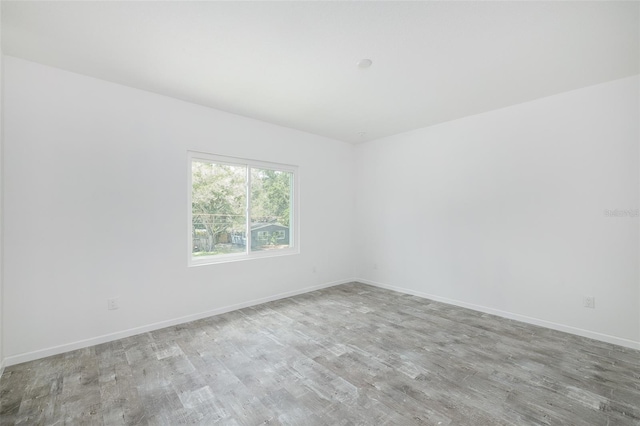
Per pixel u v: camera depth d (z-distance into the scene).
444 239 4.11
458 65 2.52
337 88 2.99
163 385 2.09
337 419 1.75
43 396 1.96
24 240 2.42
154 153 3.12
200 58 2.42
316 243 4.77
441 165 4.14
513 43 2.19
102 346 2.71
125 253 2.93
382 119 3.98
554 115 3.13
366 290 4.75
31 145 2.46
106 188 2.82
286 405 1.88
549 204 3.18
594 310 2.90
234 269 3.76
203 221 3.59
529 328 3.16
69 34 2.09
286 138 4.34
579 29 2.01
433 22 1.95
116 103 2.88
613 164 2.80
